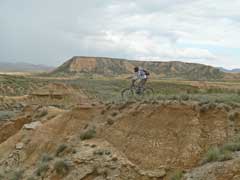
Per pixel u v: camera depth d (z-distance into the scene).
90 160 15.49
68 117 21.14
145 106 17.48
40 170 16.78
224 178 11.05
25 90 80.06
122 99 20.31
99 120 19.17
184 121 15.51
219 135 14.34
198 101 16.67
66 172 15.59
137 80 21.17
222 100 16.53
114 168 14.56
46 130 21.31
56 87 48.66
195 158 13.78
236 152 12.58
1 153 22.45
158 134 15.64
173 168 13.80
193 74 168.75
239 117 14.84
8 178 18.16
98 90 65.75
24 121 26.75
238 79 142.12
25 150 20.92
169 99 17.95
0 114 34.50
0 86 76.44
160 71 183.50
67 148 17.47
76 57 196.00
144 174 13.95
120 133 17.02
